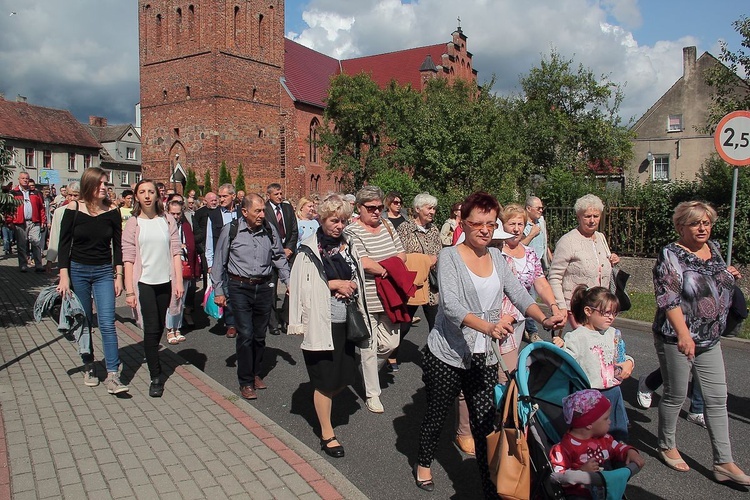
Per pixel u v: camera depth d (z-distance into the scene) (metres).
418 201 8.02
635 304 11.85
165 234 6.68
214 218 9.90
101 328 6.52
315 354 5.25
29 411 5.90
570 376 3.90
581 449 3.58
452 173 25.98
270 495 4.27
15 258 20.53
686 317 4.86
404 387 7.14
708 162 14.16
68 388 6.65
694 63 39.28
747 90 17.06
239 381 6.77
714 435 4.81
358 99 38.78
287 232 10.29
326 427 5.30
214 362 8.24
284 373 7.73
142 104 47.50
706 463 5.14
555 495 3.43
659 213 13.66
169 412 5.93
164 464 4.73
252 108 46.34
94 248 6.52
